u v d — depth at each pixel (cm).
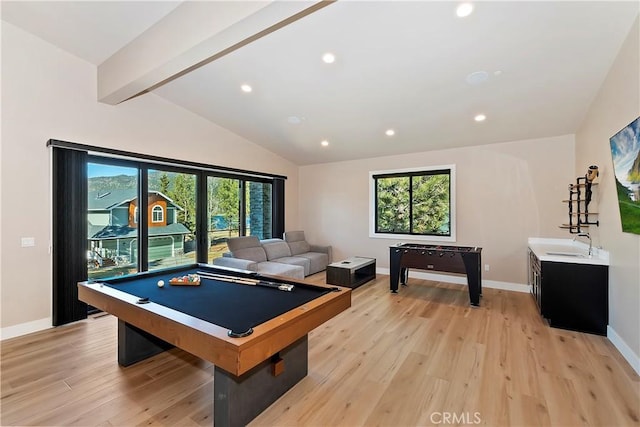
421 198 594
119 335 262
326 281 525
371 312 400
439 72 342
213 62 360
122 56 345
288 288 248
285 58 341
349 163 673
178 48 278
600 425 190
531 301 442
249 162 612
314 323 196
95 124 390
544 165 477
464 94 380
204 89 426
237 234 613
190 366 261
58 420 194
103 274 415
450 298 462
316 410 204
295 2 206
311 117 486
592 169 342
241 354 143
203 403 212
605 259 328
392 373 250
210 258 559
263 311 198
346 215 680
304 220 742
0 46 316
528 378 242
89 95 384
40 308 343
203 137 524
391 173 617
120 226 434
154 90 440
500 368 258
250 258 542
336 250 694
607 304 323
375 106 431
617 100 287
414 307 420
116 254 429
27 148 335
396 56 321
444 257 448
